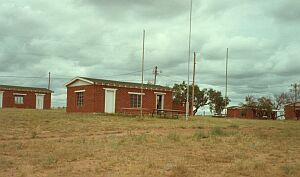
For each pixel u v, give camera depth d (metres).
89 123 24.78
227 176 9.83
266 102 66.56
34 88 59.19
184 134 19.47
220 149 14.25
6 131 19.80
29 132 19.67
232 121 34.75
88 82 37.75
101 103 37.59
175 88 68.56
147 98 40.97
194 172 10.17
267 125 29.66
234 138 17.70
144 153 13.06
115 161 11.54
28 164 11.23
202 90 71.56
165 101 42.66
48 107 60.16
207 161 11.81
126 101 39.28
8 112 33.72
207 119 35.62
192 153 13.27
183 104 62.72
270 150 14.32
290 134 20.84
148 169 10.44
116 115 33.91
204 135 18.78
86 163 11.34
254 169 10.68
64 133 19.64
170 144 15.30
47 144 15.27
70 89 40.31
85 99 38.12
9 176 9.72
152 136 17.97
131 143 15.46
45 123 24.12
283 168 10.75
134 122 26.92
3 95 55.22
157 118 32.75
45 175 9.87
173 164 11.09
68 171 10.25
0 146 14.71
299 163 11.65
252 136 18.94
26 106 57.44
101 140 16.53
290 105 62.94
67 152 13.11
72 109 39.66
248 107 64.31
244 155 12.94
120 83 39.66
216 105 72.12
